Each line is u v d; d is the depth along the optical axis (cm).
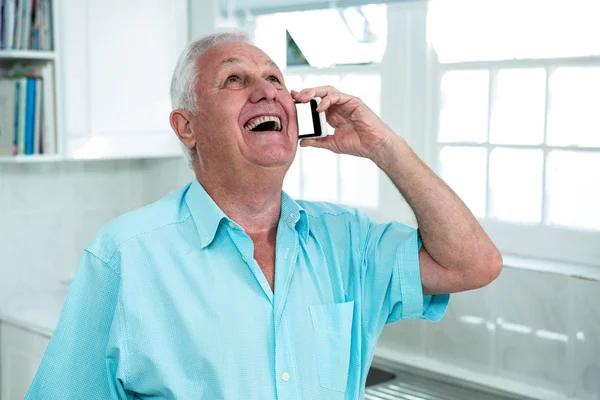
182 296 130
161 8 284
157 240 134
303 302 136
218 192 139
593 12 209
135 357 128
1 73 273
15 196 291
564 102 218
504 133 230
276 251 138
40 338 252
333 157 269
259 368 129
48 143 263
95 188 312
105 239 134
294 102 142
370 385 214
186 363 128
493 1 228
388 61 251
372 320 148
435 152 244
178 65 142
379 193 256
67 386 131
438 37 240
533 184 225
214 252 135
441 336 227
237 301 131
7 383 270
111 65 272
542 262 217
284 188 285
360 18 256
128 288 129
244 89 134
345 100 147
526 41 224
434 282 149
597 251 211
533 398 200
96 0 266
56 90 261
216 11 285
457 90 238
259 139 132
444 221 143
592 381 195
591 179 213
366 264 149
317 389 133
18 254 293
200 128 137
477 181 238
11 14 253
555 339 202
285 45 279
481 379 213
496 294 214
